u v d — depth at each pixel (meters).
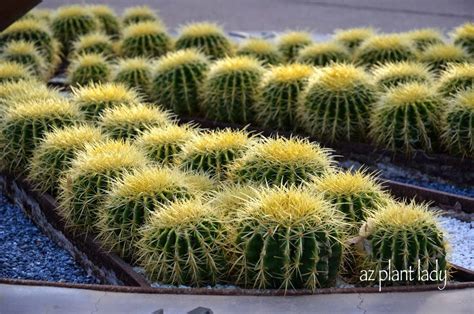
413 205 3.40
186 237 3.10
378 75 4.94
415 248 3.05
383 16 9.55
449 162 4.40
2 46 6.18
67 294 3.11
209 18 9.45
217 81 4.98
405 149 4.48
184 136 3.88
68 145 3.90
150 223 3.22
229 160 3.68
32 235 3.94
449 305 3.01
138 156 3.66
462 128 4.39
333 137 4.62
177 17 9.56
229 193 3.34
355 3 10.38
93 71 5.55
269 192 3.12
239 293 3.03
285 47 5.96
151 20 7.22
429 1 10.48
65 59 6.58
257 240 3.01
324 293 3.03
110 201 3.39
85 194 3.54
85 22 6.68
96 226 3.53
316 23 9.16
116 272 3.36
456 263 3.58
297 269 2.99
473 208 4.00
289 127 4.84
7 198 4.30
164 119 4.21
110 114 4.19
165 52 6.17
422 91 4.50
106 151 3.67
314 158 3.50
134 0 10.66
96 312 3.00
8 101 4.52
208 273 3.12
